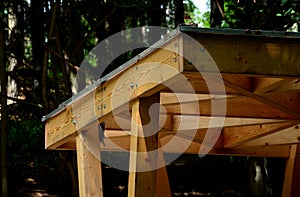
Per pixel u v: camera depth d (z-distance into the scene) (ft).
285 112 11.48
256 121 13.69
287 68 8.54
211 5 30.53
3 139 27.86
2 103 27.89
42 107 28.94
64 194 29.37
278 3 24.08
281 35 8.46
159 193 14.92
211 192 31.42
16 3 28.22
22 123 32.58
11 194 29.76
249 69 8.38
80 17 30.58
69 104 12.77
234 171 32.30
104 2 29.40
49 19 28.48
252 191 27.78
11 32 29.60
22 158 33.55
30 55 36.45
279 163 29.76
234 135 15.92
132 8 30.42
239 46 8.39
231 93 10.63
